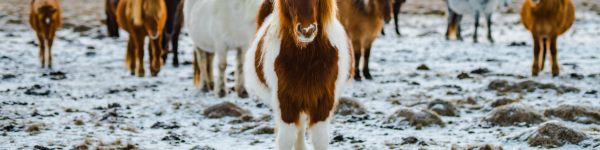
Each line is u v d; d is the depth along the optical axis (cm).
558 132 717
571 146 700
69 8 3722
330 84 574
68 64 1609
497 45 2061
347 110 933
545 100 1052
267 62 576
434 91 1171
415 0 4491
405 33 2514
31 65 1572
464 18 3189
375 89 1198
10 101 1045
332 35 569
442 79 1332
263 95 614
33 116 926
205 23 1066
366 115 916
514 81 1181
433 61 1664
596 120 856
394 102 1034
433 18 3231
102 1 4344
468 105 1008
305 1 534
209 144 747
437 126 838
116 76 1403
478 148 682
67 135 793
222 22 1027
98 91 1184
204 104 1025
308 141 748
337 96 590
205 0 1080
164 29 1564
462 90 1181
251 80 623
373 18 1277
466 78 1336
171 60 1722
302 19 534
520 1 4153
